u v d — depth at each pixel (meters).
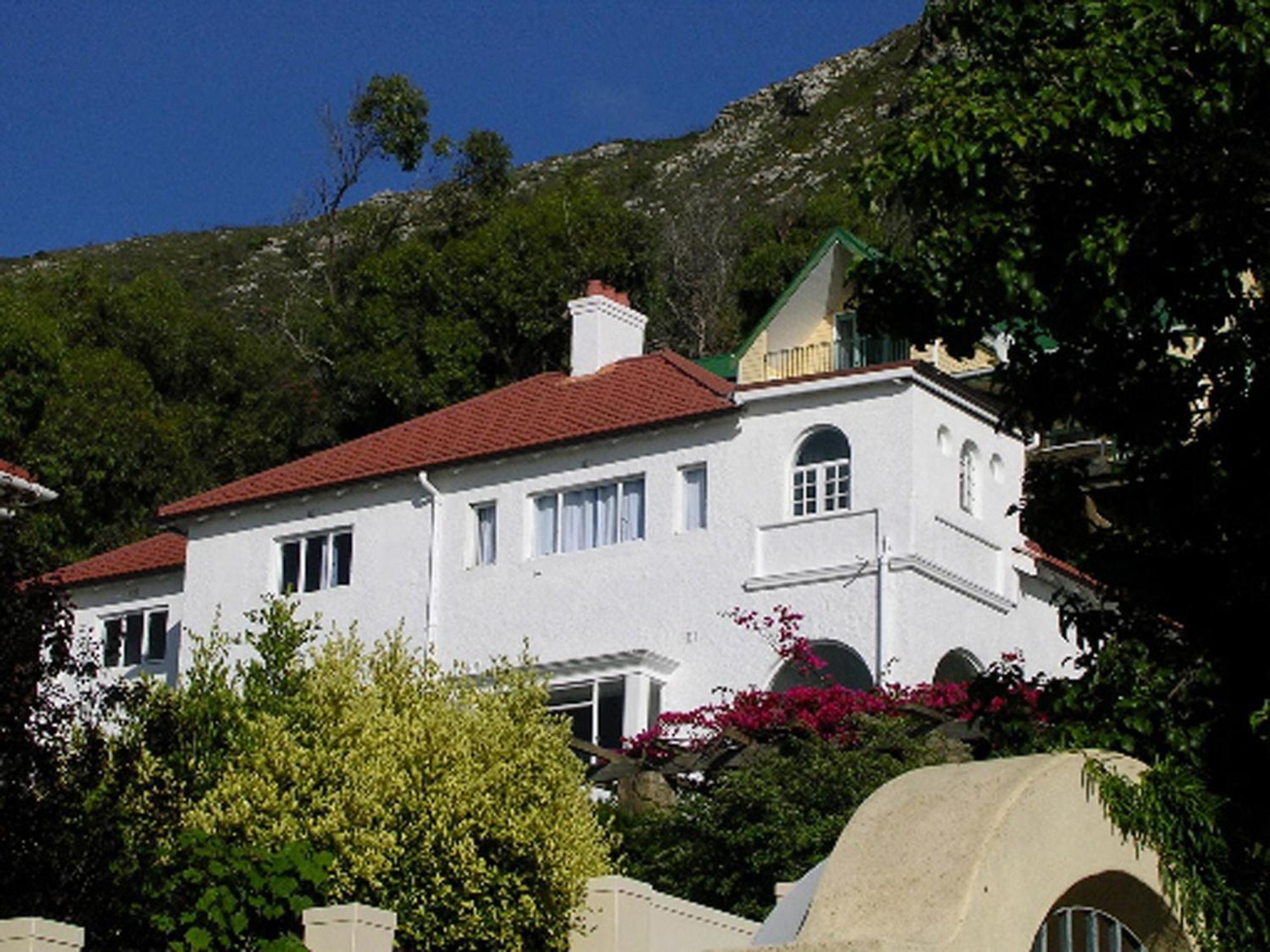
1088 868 9.41
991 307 15.02
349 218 71.38
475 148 64.25
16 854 16.16
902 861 8.93
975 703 15.72
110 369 56.75
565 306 56.59
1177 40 14.54
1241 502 14.60
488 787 18.41
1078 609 15.78
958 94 15.07
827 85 121.50
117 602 40.09
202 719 19.11
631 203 109.56
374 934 15.24
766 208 97.56
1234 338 14.98
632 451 34.44
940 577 31.88
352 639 20.61
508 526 35.38
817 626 31.83
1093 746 13.94
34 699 17.25
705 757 26.08
